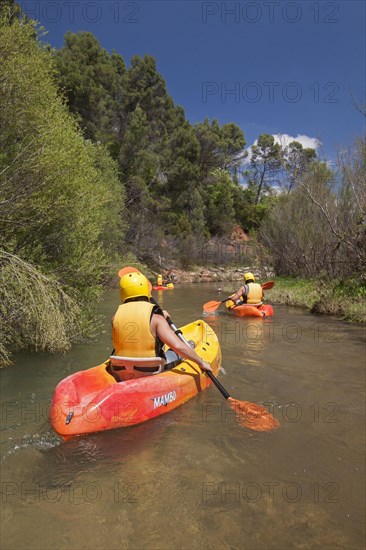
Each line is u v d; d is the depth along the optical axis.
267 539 2.06
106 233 17.69
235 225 41.09
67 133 6.81
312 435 3.26
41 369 5.02
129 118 33.03
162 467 2.75
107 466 2.77
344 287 10.35
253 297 10.08
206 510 2.29
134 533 2.10
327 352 5.98
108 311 10.08
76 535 2.09
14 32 5.88
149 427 3.38
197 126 39.94
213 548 1.99
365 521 2.20
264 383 4.60
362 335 7.17
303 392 4.30
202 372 4.39
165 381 3.77
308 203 15.65
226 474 2.67
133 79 34.62
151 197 30.89
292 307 11.20
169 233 32.03
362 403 3.97
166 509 2.30
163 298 14.59
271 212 19.64
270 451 2.99
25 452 2.95
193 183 35.22
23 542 2.04
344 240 10.46
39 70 6.35
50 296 5.59
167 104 37.44
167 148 34.12
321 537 2.07
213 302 10.48
